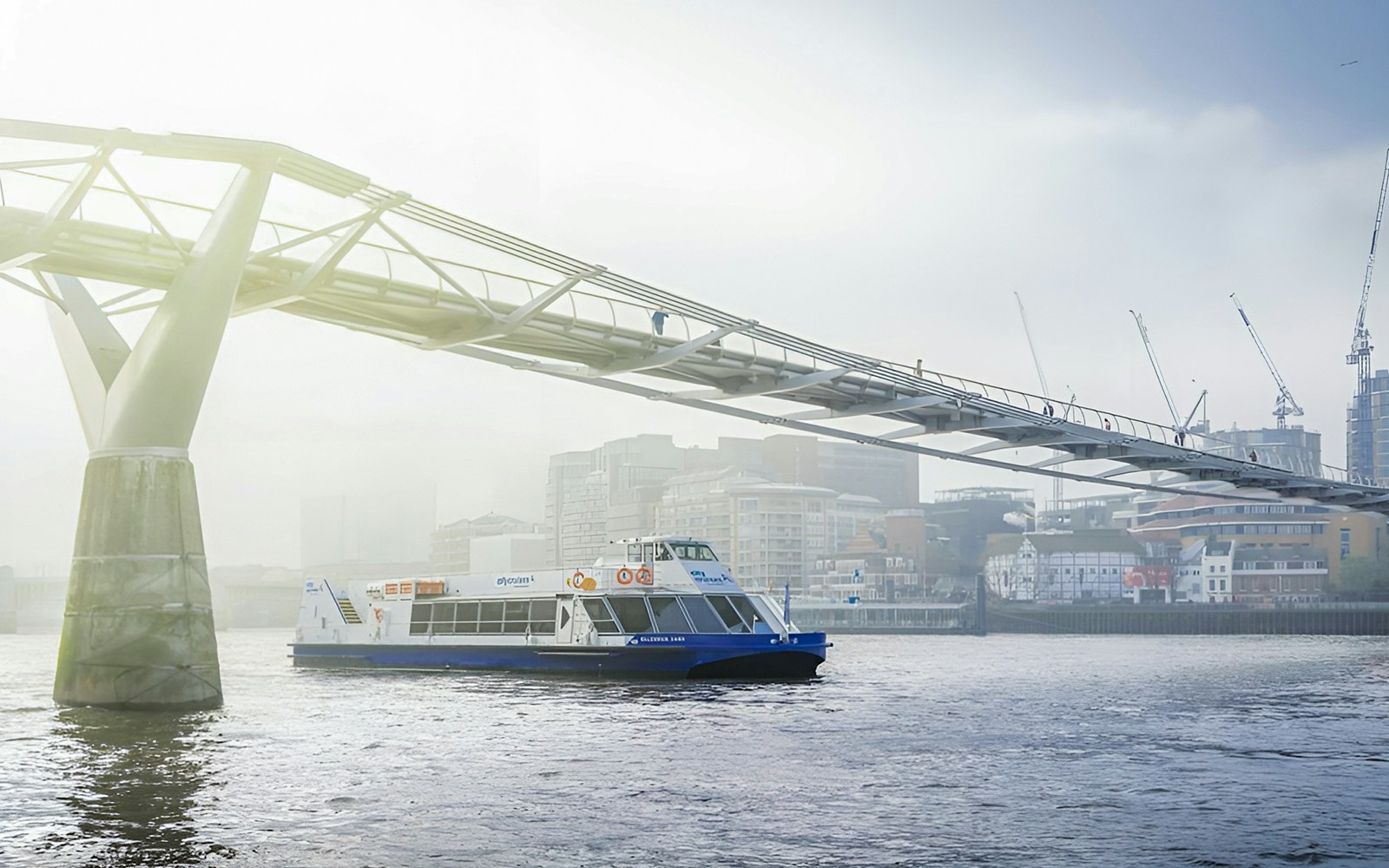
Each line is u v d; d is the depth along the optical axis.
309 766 28.97
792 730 36.38
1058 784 26.14
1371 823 21.91
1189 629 199.25
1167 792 25.12
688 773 27.72
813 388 67.31
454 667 62.72
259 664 81.25
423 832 21.31
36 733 35.25
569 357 58.06
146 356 40.41
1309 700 48.22
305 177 41.50
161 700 40.66
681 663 55.44
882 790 25.39
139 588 40.66
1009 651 116.31
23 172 40.25
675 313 56.94
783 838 20.78
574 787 25.80
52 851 19.92
